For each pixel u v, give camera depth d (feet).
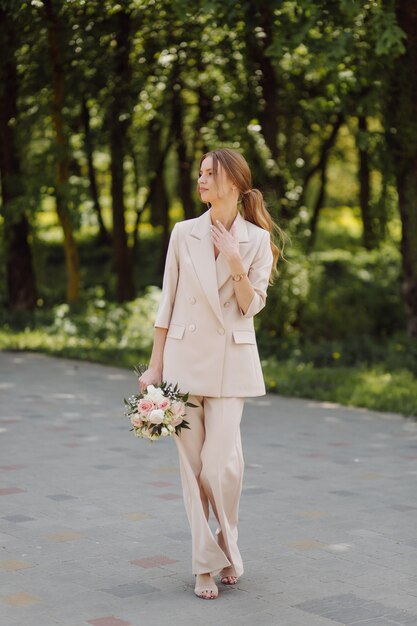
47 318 59.16
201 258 14.82
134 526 18.54
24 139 61.41
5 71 58.13
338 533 18.25
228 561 14.56
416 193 47.98
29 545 17.17
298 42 39.81
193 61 59.77
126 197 97.09
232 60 53.47
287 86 58.54
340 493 21.57
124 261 71.46
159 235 107.55
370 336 52.29
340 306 56.24
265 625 13.43
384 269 66.23
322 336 52.65
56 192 59.41
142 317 60.44
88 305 62.75
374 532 18.35
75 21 52.80
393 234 68.80
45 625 13.30
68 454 25.53
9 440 27.37
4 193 61.46
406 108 46.57
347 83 46.37
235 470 14.84
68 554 16.66
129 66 58.90
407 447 27.35
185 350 14.88
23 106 60.90
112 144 67.21
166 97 66.80
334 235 106.22
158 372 15.24
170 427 14.37
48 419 30.89
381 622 13.57
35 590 14.75
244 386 14.96
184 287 14.97
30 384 38.91
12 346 51.52
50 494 21.09
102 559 16.40
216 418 14.83
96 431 28.96
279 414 32.89
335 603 14.35
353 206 107.14
